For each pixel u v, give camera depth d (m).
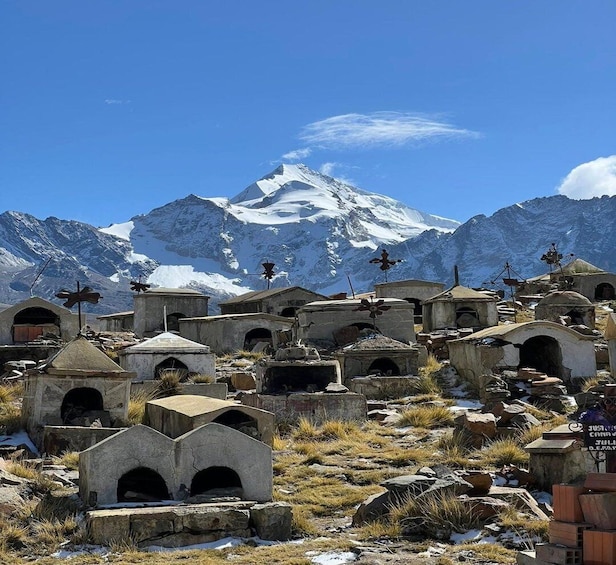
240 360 40.12
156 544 15.52
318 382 30.48
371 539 15.66
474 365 32.47
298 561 14.10
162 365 32.44
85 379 23.97
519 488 18.06
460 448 22.94
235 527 16.00
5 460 20.05
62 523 16.00
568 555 11.60
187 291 52.22
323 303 41.56
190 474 17.23
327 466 21.66
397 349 34.25
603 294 60.28
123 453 16.97
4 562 14.35
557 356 32.75
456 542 15.36
